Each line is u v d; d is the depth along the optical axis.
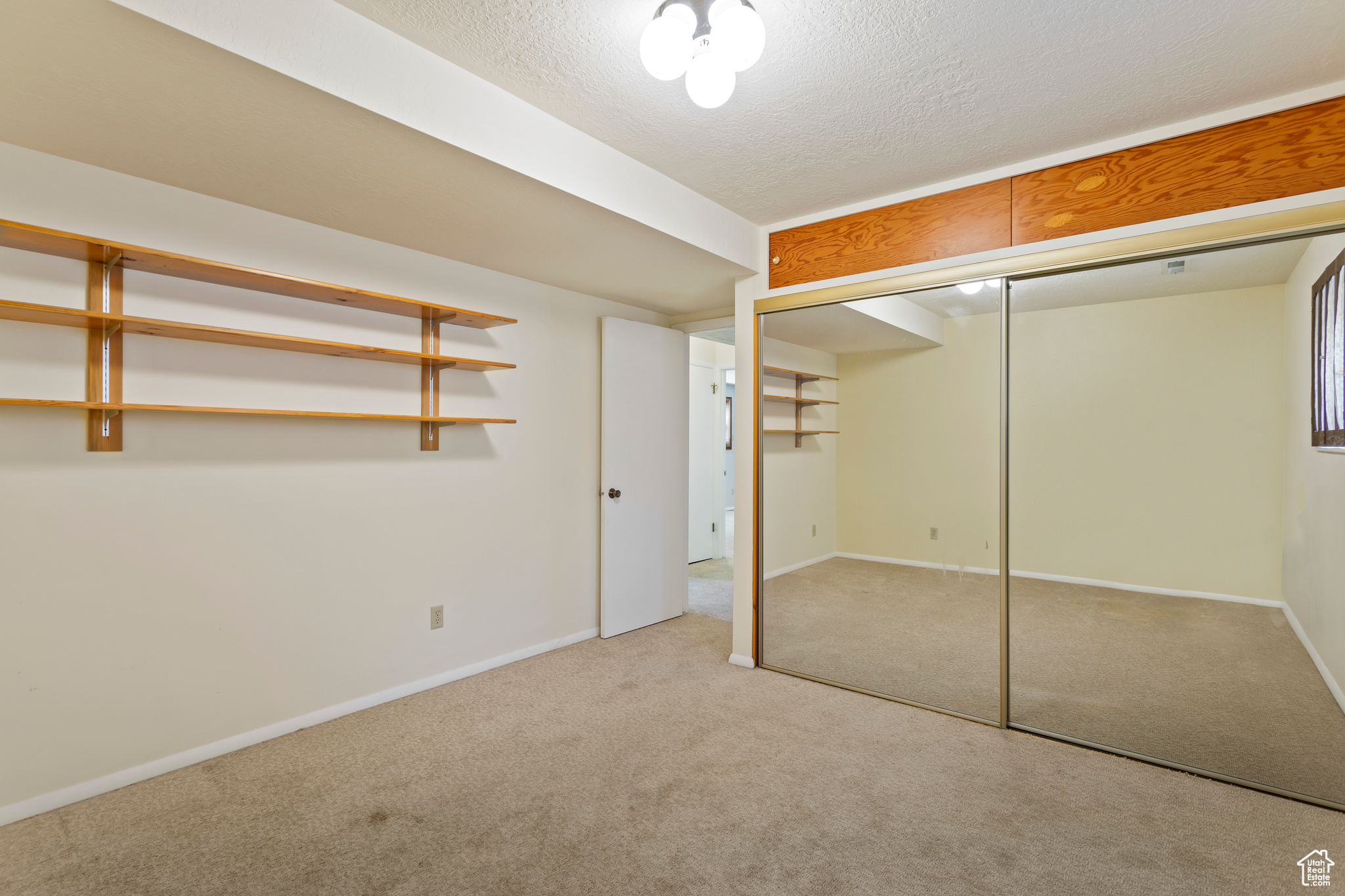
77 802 1.94
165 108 1.61
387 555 2.73
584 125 2.15
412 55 1.71
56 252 1.86
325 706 2.53
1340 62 1.79
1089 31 1.65
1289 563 2.03
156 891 1.56
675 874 1.63
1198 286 2.19
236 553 2.28
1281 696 2.05
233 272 2.07
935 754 2.29
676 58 1.47
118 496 2.02
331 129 1.72
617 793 2.01
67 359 1.93
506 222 2.43
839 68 1.81
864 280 2.83
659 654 3.38
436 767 2.17
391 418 2.56
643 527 3.90
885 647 2.83
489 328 3.13
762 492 3.18
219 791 2.01
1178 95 1.97
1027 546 2.53
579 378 3.63
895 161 2.42
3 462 1.82
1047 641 2.48
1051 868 1.65
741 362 3.24
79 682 1.95
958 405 2.65
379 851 1.72
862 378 2.89
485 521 3.12
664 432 4.05
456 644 3.00
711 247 2.82
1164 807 1.94
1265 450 2.09
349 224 2.46
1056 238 2.37
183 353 2.16
